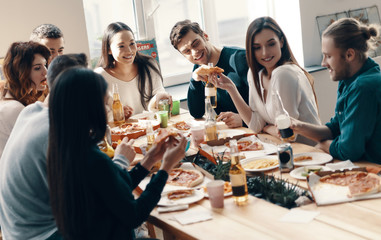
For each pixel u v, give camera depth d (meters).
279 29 2.58
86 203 1.43
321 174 1.79
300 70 2.58
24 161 1.65
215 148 2.28
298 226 1.49
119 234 1.53
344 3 4.81
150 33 4.37
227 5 4.72
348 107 1.98
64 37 3.61
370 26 2.03
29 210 1.69
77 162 1.40
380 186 1.63
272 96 2.52
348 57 2.00
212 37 4.68
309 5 4.62
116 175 1.50
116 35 3.25
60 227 1.45
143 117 3.12
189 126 2.86
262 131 2.69
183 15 4.57
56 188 1.43
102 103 1.45
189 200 1.76
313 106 2.57
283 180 1.76
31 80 2.39
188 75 4.74
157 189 1.63
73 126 1.40
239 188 1.69
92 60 4.16
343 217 1.51
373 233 1.39
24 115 1.79
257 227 1.51
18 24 3.43
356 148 1.96
